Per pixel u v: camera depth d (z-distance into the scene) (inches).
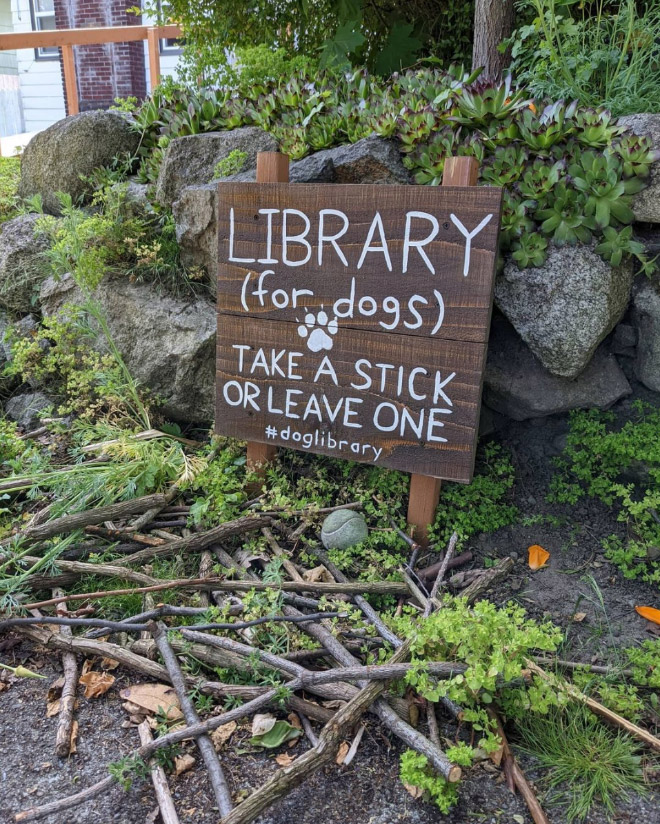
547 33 42.6
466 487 39.6
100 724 28.1
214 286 47.0
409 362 35.8
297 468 42.8
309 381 38.8
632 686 28.7
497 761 26.2
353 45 60.0
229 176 46.3
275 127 48.4
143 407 45.8
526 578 35.7
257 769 26.1
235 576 34.7
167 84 57.4
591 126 36.7
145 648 30.9
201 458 42.4
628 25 43.7
